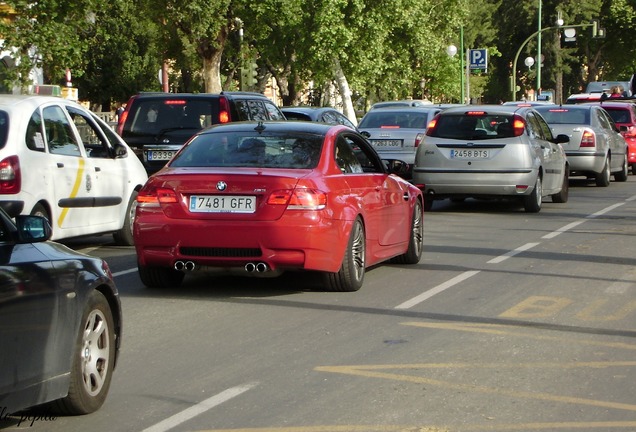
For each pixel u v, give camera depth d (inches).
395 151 1096.8
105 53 2564.0
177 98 853.8
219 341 403.5
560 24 2815.0
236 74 2842.0
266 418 300.7
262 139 510.9
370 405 313.6
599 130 1221.1
